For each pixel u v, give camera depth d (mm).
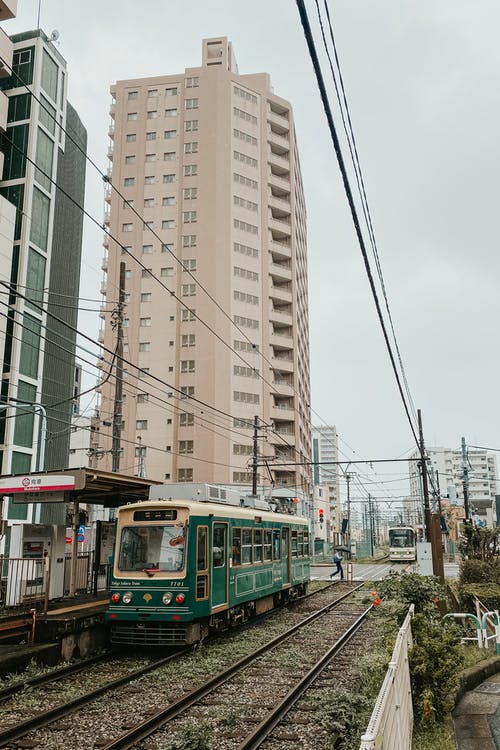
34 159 40938
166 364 65438
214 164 70188
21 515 36656
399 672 6027
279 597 21125
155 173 70812
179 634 13438
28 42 42406
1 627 11875
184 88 72750
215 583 14836
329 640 15297
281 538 21125
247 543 17438
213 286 66688
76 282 47344
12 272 39156
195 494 16078
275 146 76500
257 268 70000
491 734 7863
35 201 40875
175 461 63062
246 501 19625
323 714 8258
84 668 12102
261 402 66625
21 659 11375
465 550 19875
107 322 67062
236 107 72875
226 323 65938
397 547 54531
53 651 12297
